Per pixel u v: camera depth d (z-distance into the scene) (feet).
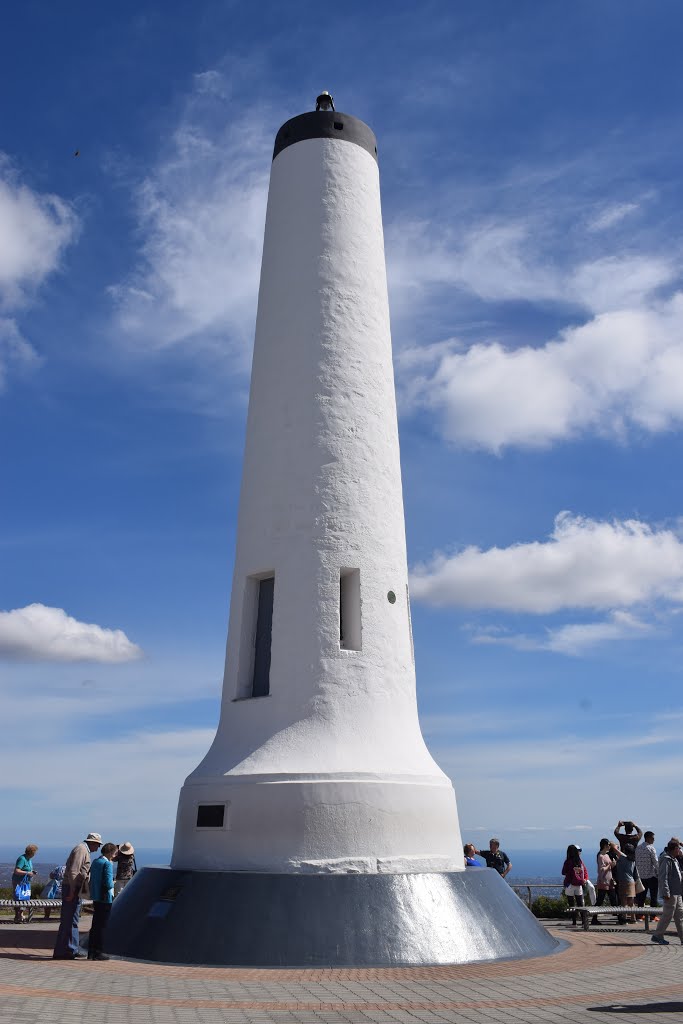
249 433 58.80
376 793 47.09
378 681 51.90
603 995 34.35
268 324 59.88
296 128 63.67
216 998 32.71
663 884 52.06
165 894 45.09
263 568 54.29
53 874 65.46
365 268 60.64
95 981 35.65
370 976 38.11
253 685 53.72
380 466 56.70
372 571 53.98
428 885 44.62
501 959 43.06
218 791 47.98
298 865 44.91
